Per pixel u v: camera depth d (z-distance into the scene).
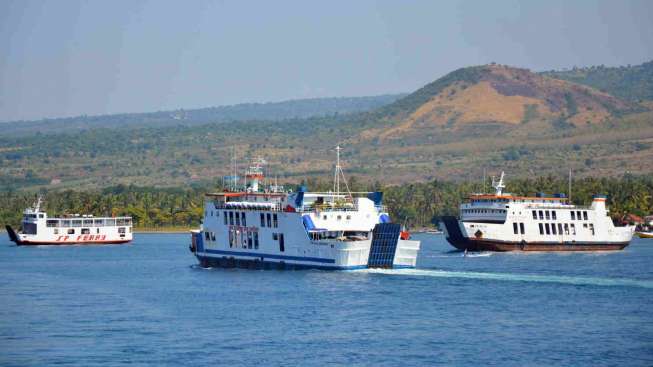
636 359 199.75
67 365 198.50
